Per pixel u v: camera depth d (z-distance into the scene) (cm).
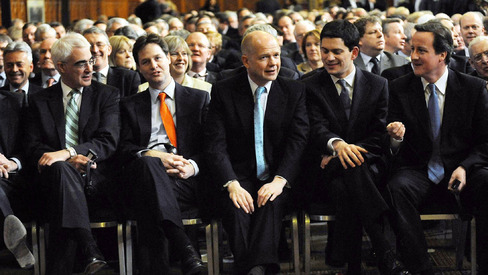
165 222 412
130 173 420
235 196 412
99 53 558
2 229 427
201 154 445
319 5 1572
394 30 675
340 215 415
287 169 423
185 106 452
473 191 414
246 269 404
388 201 418
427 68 430
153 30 809
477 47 497
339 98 441
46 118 449
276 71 430
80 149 434
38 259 434
